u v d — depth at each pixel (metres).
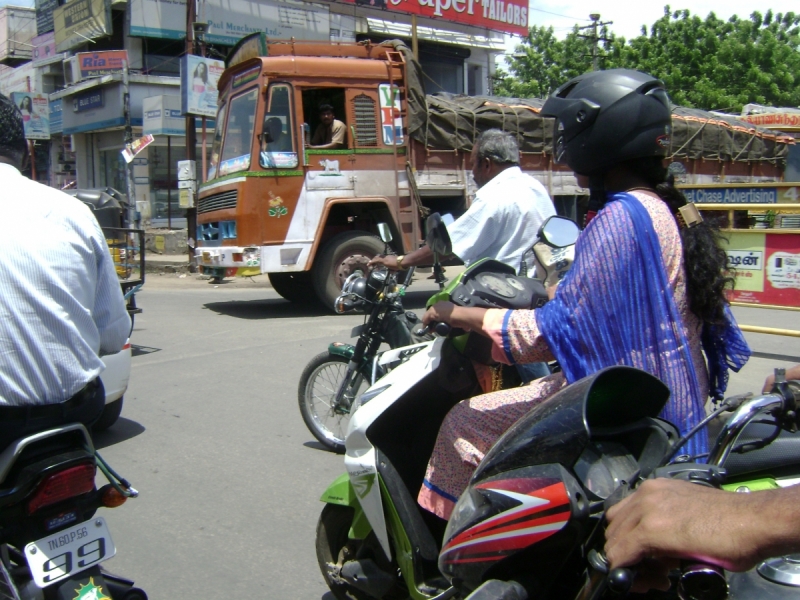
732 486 1.87
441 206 11.06
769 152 16.58
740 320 8.68
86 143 22.89
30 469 2.16
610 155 2.07
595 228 1.94
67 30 22.78
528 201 3.37
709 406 3.45
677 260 1.97
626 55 32.38
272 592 3.11
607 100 2.05
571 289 1.92
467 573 1.66
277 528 3.67
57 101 23.70
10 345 2.12
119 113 20.47
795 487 1.13
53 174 25.59
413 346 3.57
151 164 20.34
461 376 2.55
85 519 2.30
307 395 4.74
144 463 4.51
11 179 2.25
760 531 1.09
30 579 2.26
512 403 2.30
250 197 9.14
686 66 32.28
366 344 4.36
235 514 3.82
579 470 1.56
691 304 2.00
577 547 1.50
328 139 9.84
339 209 9.92
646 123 2.04
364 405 2.67
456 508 1.74
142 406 5.64
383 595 2.64
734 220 7.42
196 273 15.14
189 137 14.94
